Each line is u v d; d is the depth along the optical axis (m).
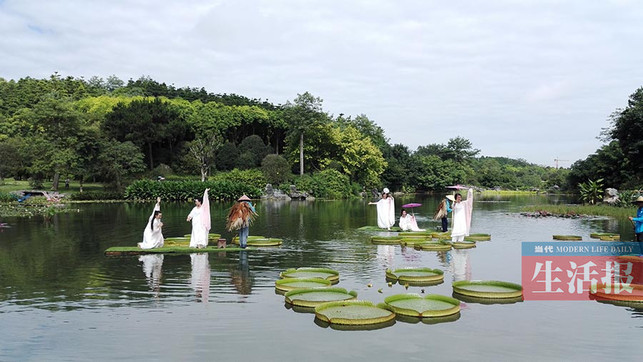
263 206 40.34
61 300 8.77
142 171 54.09
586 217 28.28
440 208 19.25
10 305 8.45
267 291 9.49
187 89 97.81
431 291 9.52
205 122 67.56
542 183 99.94
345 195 58.59
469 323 7.43
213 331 7.02
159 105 62.53
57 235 18.48
